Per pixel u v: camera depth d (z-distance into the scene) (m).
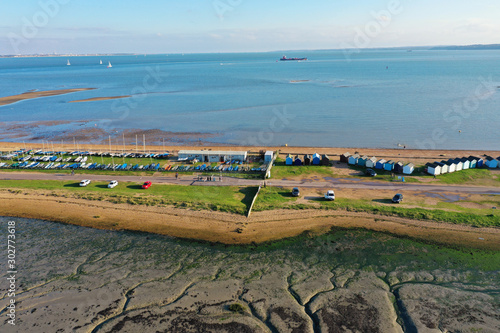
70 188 66.06
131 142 107.88
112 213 55.66
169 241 47.75
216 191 63.84
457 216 52.59
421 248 45.44
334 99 171.38
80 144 104.69
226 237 48.50
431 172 71.00
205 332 31.86
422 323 32.84
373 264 42.25
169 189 64.94
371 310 34.56
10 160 83.44
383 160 75.38
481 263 42.22
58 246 46.59
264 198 60.38
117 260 43.34
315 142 105.06
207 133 117.25
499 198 59.78
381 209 55.34
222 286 38.19
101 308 34.94
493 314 33.94
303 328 32.31
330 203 57.94
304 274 40.38
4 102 182.38
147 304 35.47
